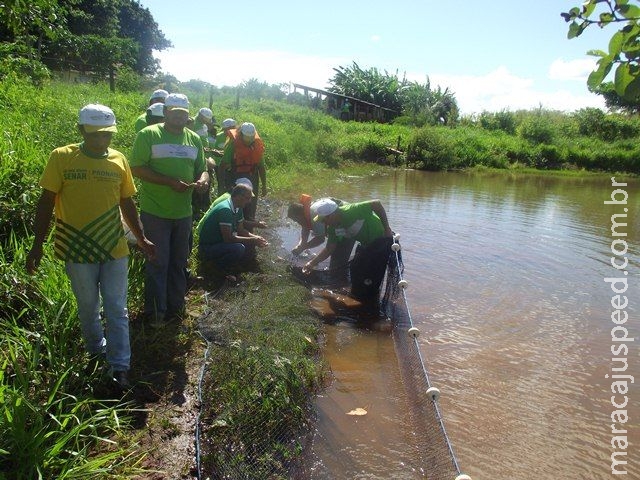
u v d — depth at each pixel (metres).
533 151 31.36
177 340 4.50
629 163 31.95
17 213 5.05
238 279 6.17
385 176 21.19
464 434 3.87
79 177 3.41
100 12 32.62
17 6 5.12
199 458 3.14
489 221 11.86
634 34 1.89
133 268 5.02
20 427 2.73
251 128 7.80
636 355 5.27
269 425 3.62
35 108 9.96
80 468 2.76
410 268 7.77
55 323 3.78
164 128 4.56
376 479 3.33
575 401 4.39
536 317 6.19
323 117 28.78
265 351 4.20
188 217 4.73
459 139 30.16
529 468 3.54
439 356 5.07
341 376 4.61
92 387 3.48
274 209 10.81
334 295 6.60
